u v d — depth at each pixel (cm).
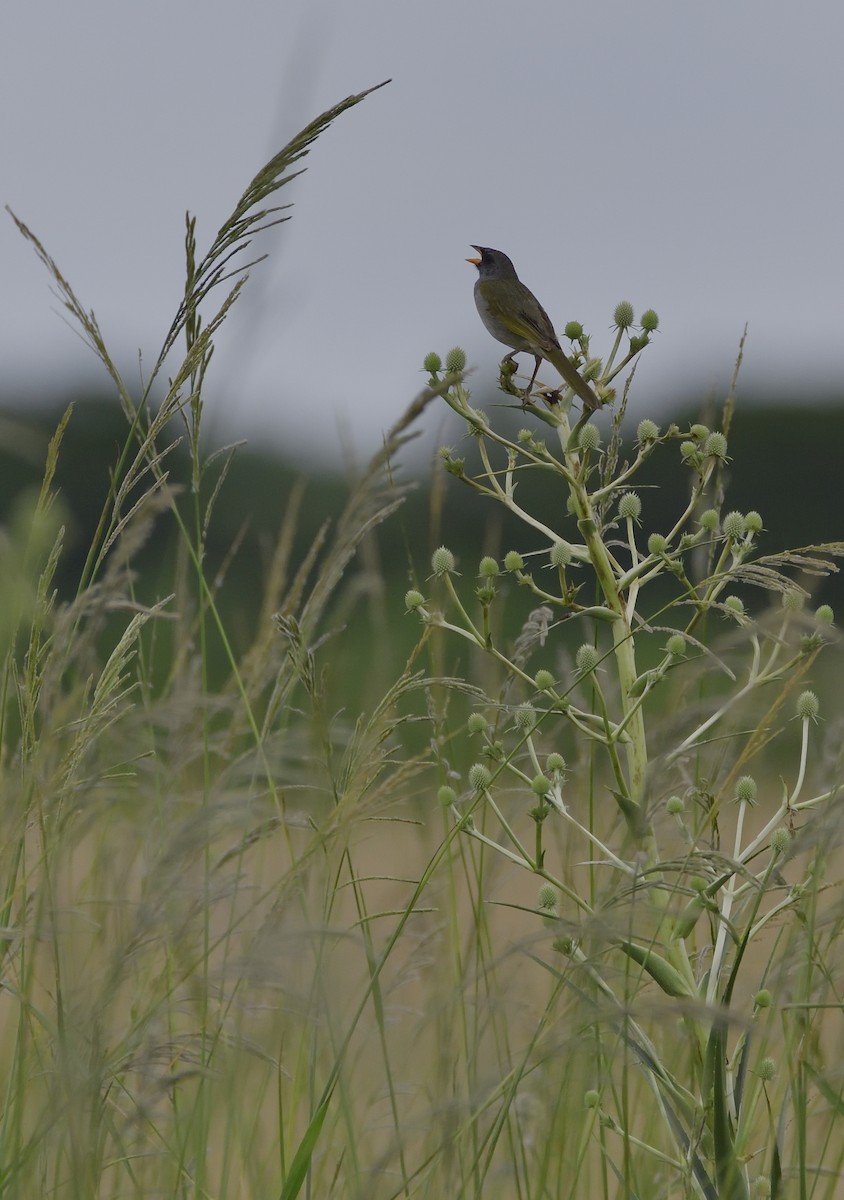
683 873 645
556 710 675
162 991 645
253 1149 723
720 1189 621
